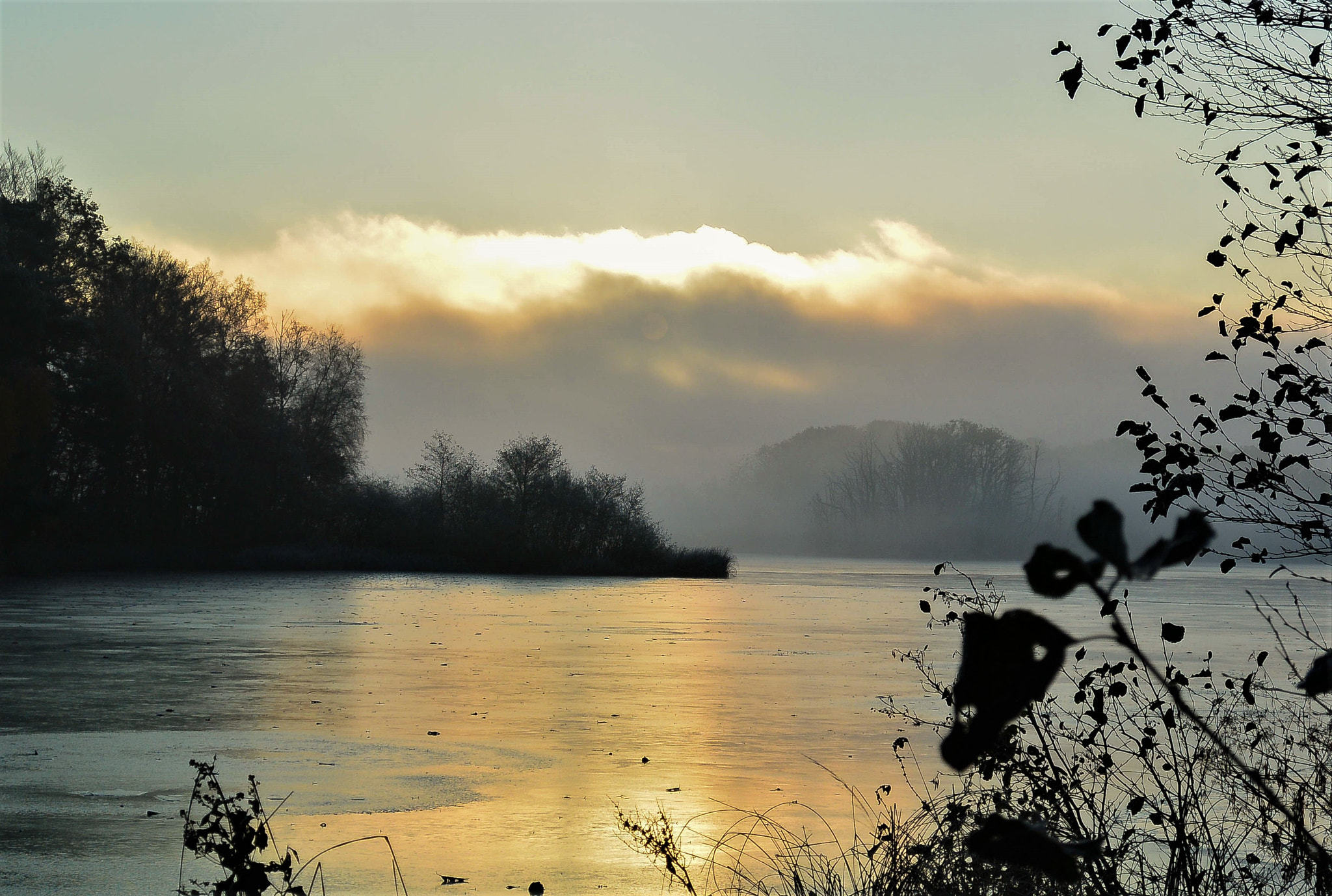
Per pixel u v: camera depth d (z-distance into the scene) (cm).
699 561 8269
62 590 5169
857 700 1903
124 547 7375
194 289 7706
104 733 1537
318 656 2572
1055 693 1423
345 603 4566
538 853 957
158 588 5416
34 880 873
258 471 7644
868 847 911
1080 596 4419
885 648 2848
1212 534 102
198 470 7469
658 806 1120
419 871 899
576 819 1077
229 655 2564
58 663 2384
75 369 6669
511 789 1209
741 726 1634
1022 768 572
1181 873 561
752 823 1047
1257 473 516
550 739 1522
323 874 891
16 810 1102
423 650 2745
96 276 7406
